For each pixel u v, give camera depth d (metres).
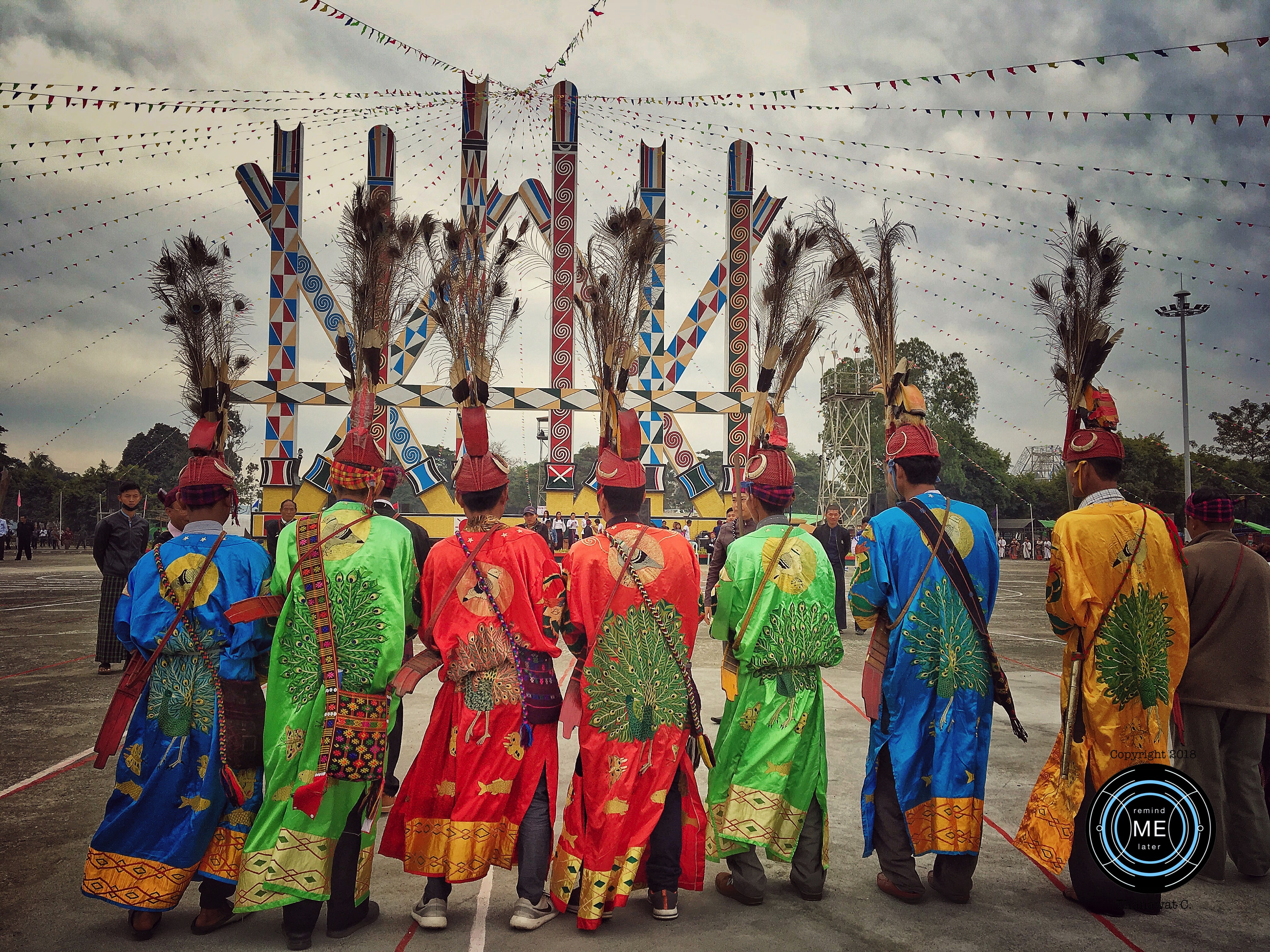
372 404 3.23
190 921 3.04
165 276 3.33
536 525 12.38
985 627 3.24
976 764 3.17
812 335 3.60
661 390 18.48
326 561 2.94
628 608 3.04
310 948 2.79
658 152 18.88
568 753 5.24
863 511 32.84
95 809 4.15
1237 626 3.52
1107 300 3.49
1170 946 2.83
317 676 2.87
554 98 18.00
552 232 18.06
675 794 3.07
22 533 29.70
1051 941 2.87
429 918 2.93
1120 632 3.13
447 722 3.04
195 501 3.11
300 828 2.77
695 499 18.42
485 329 3.41
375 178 17.73
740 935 2.91
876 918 3.06
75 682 7.50
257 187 17.44
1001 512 58.00
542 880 2.99
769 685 3.19
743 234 18.70
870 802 3.26
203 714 2.89
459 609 3.03
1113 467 3.33
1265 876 3.51
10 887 3.26
